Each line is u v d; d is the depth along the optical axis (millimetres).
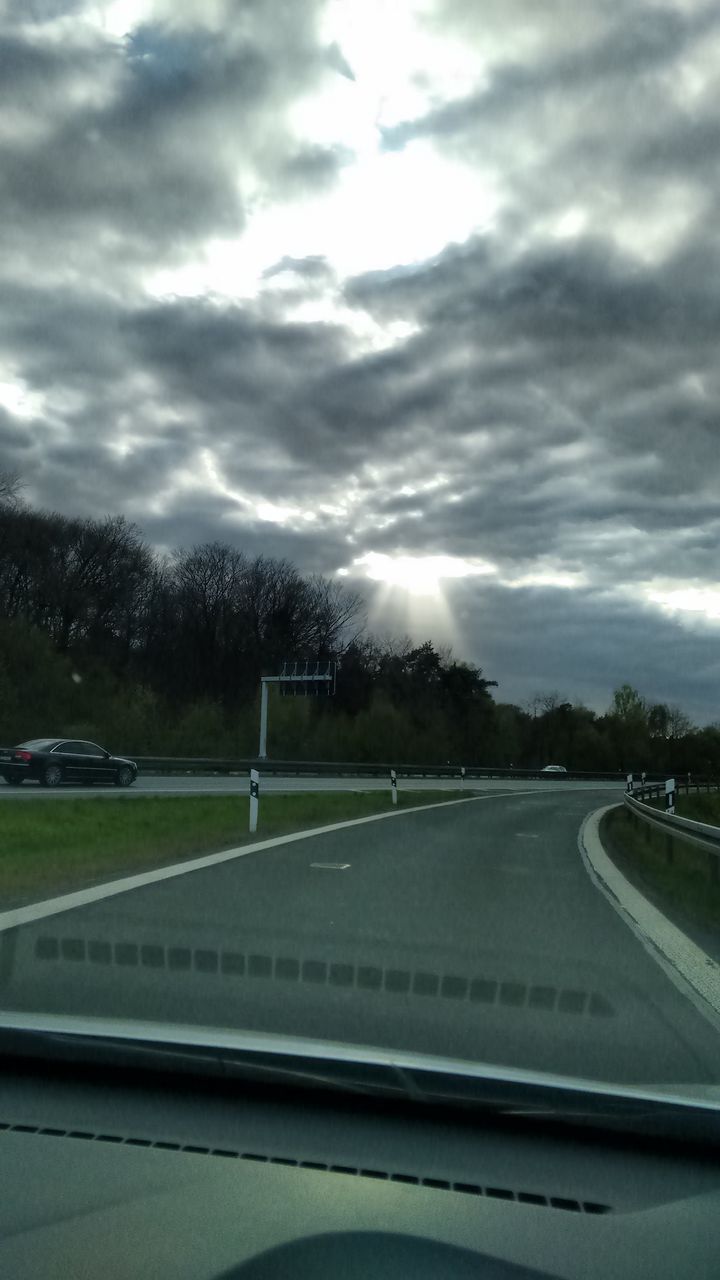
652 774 91000
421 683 89688
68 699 53875
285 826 22188
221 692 74062
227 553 78812
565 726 107938
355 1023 6594
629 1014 7148
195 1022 6477
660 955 9469
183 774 42312
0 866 13148
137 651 73250
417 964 8492
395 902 11938
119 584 72188
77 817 20516
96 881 12641
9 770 31062
